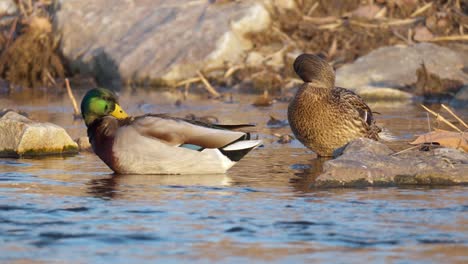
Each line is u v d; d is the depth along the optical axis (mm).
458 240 7996
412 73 20656
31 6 25672
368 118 13227
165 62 22531
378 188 10398
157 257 7504
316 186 10539
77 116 17672
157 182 10867
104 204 9531
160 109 18672
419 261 7352
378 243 7898
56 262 7359
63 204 9547
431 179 10641
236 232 8297
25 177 11312
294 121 12992
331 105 12766
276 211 9148
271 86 21562
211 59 22156
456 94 19094
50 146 13492
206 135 11273
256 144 11414
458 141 12008
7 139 13359
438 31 22375
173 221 8734
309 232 8281
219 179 11070
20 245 7883
